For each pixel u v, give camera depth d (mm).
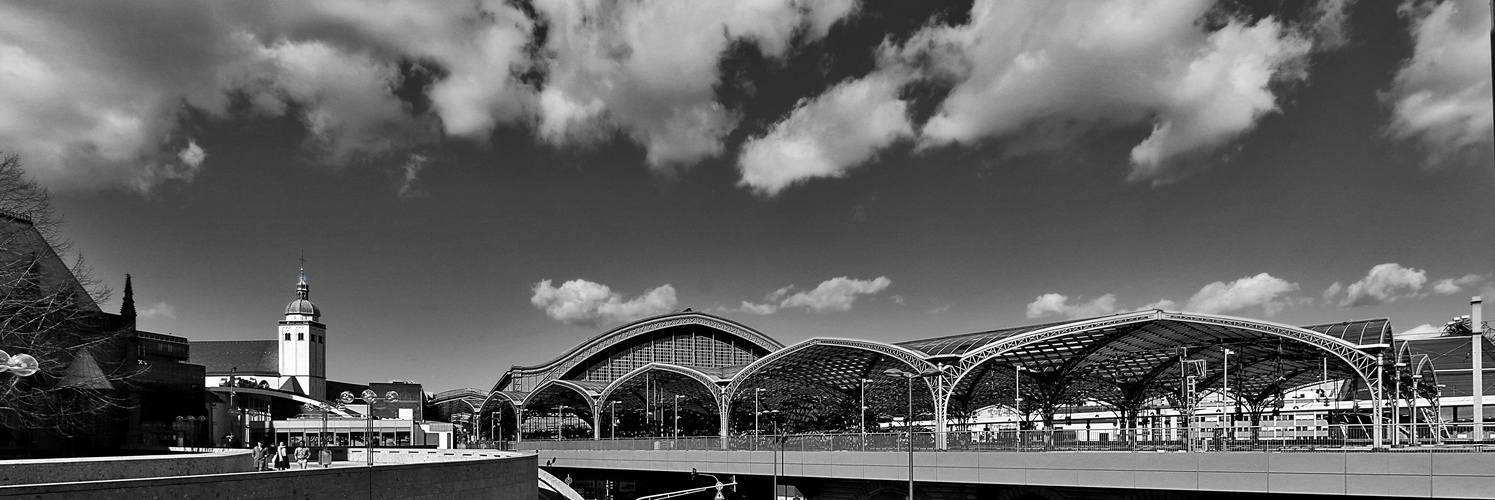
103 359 60344
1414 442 41531
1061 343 58750
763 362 70500
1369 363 44000
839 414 101938
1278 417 79938
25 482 24719
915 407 91438
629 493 86250
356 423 120625
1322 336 45219
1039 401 80250
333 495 29219
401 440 124062
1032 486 45969
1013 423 95000
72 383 51500
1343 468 37906
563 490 60875
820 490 57250
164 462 28328
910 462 41062
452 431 132500
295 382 148000
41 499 22391
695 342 133500
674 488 73812
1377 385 43469
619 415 124562
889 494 55062
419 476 32875
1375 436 40938
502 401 123125
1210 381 74562
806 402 101312
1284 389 77000
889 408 93562
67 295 45594
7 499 21797
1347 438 41969
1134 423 76688
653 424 122125
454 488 34750
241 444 98562
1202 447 42562
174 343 83062
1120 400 81500
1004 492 47594
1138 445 44031
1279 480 39219
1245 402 80375
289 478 27875
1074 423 106625
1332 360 55594
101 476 26469
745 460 60406
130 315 71188
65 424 51625
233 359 166875
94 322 59344
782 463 57562
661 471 67625
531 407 123812
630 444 71938
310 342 157375
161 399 78125
